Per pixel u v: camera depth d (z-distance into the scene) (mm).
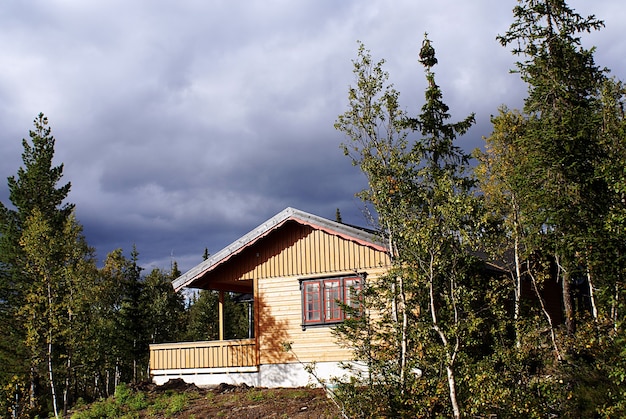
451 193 11469
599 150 13266
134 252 38531
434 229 11414
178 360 21656
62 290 26969
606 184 12406
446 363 10750
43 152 38750
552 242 14117
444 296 11750
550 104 15969
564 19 16953
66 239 27922
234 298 29016
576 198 13258
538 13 17078
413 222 12078
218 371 20938
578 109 14391
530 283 23094
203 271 21016
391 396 12133
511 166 18125
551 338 14742
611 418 10383
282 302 20375
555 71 15906
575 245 13164
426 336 11516
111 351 35812
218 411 16719
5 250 35094
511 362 11492
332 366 19172
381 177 14359
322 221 19703
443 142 20672
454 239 11570
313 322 19766
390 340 12914
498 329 12383
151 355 22141
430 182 13883
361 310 13953
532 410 10812
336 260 19797
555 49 16531
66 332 25453
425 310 12734
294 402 16469
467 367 10953
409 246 12133
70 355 27109
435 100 21188
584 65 16688
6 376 30891
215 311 46000
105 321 37906
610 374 10453
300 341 19859
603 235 12180
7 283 34844
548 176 13602
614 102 15148
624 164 11094
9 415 23109
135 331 37094
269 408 16141
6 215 36750
